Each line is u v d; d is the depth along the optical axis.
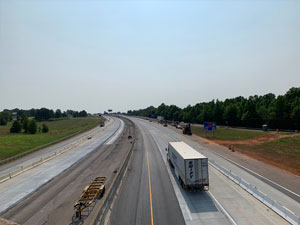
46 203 18.09
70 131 88.06
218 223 13.92
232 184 21.16
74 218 15.27
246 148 40.72
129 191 19.78
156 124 112.44
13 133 83.88
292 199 17.17
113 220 14.58
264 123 75.62
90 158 35.75
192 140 53.34
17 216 15.90
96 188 18.55
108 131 82.94
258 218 14.41
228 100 111.00
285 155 33.56
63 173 27.22
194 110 118.19
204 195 18.48
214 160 30.97
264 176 23.16
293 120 62.44
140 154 37.66
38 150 44.66
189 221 14.24
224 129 77.44
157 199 17.88
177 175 22.92
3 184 23.44
